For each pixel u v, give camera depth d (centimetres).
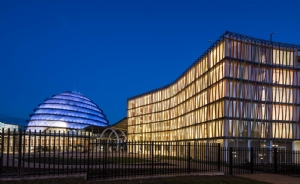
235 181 1856
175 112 7825
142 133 9812
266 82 5228
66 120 10412
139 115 10100
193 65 6456
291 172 2538
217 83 5203
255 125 5072
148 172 2019
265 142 5128
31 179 1469
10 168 1941
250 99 5088
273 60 5331
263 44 5284
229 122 4912
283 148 5247
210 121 5394
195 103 6234
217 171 2211
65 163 2616
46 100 11050
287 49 5434
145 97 9875
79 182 1555
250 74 5131
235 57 5047
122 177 1767
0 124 8388
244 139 4975
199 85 6047
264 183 1827
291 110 5372
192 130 6331
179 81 7550
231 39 5053
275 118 5244
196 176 1980
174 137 7800
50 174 1647
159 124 8950
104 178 1714
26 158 3203
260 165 2928
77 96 11562
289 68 5394
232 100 4959
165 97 8719
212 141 5266
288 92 5372
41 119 10219
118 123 10519
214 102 5269
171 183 1670
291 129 5328
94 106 11944
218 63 5188
